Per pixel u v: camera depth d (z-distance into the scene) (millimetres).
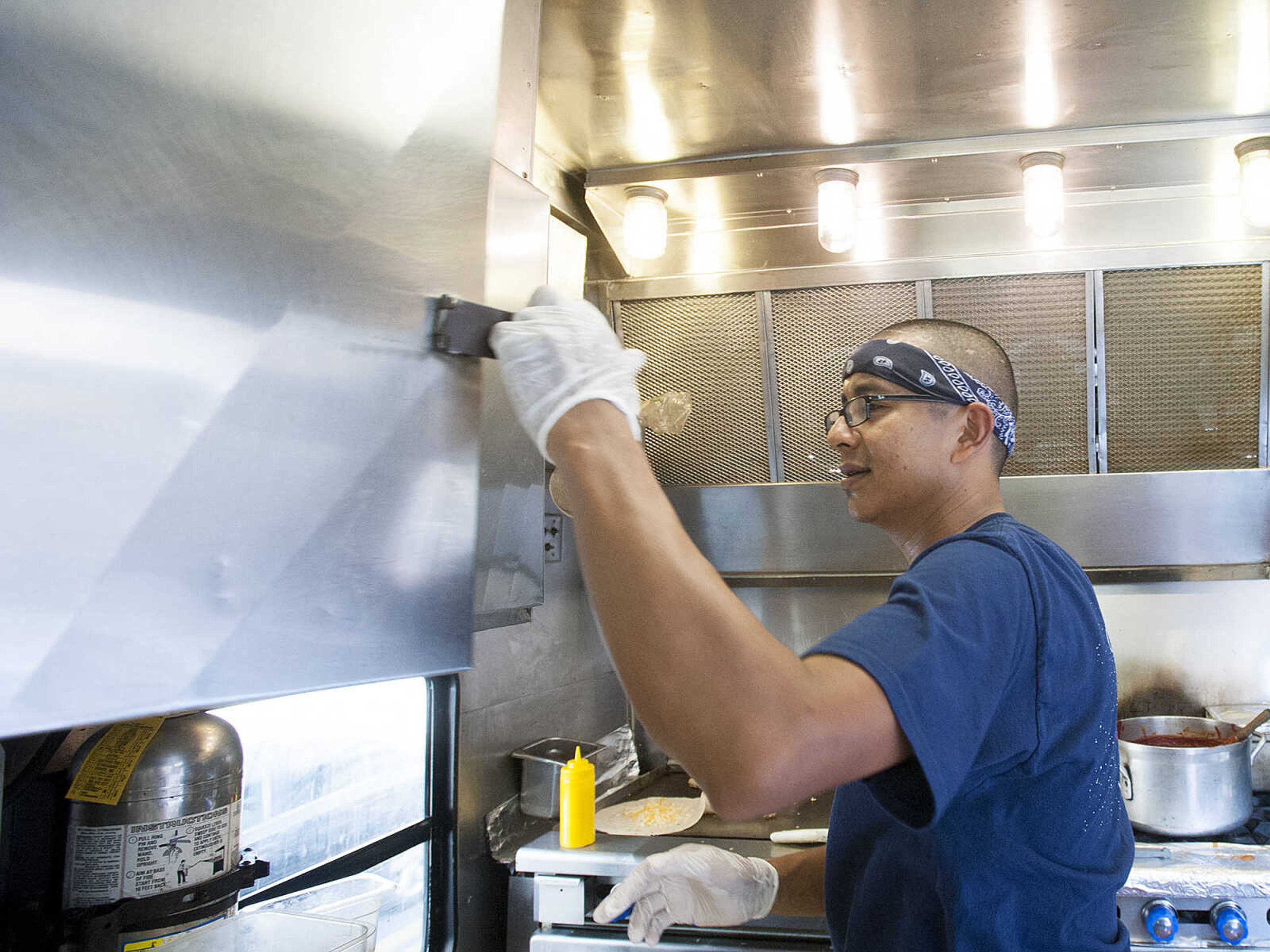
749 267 2432
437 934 1836
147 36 419
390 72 538
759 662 585
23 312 376
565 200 2221
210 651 439
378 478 529
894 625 699
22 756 948
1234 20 1517
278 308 473
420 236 562
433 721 1867
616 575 598
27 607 375
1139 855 1801
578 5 1469
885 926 961
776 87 1765
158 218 422
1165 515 2275
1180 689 2445
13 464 372
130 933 894
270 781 1479
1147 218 2229
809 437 2516
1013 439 1124
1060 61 1666
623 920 1823
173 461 426
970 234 2307
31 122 379
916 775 660
